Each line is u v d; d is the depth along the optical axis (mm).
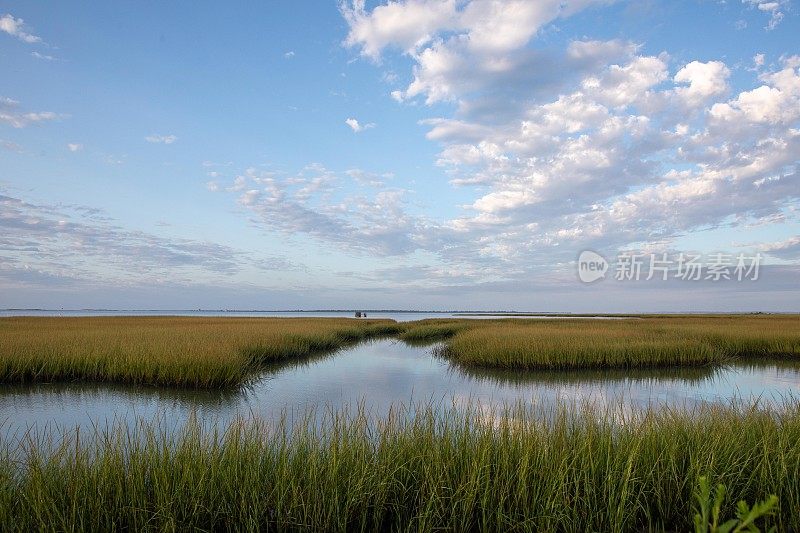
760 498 5367
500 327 34156
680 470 5777
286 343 23562
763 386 15680
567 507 5160
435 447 6070
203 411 11500
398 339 36125
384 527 5375
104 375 15570
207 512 5109
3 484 5055
